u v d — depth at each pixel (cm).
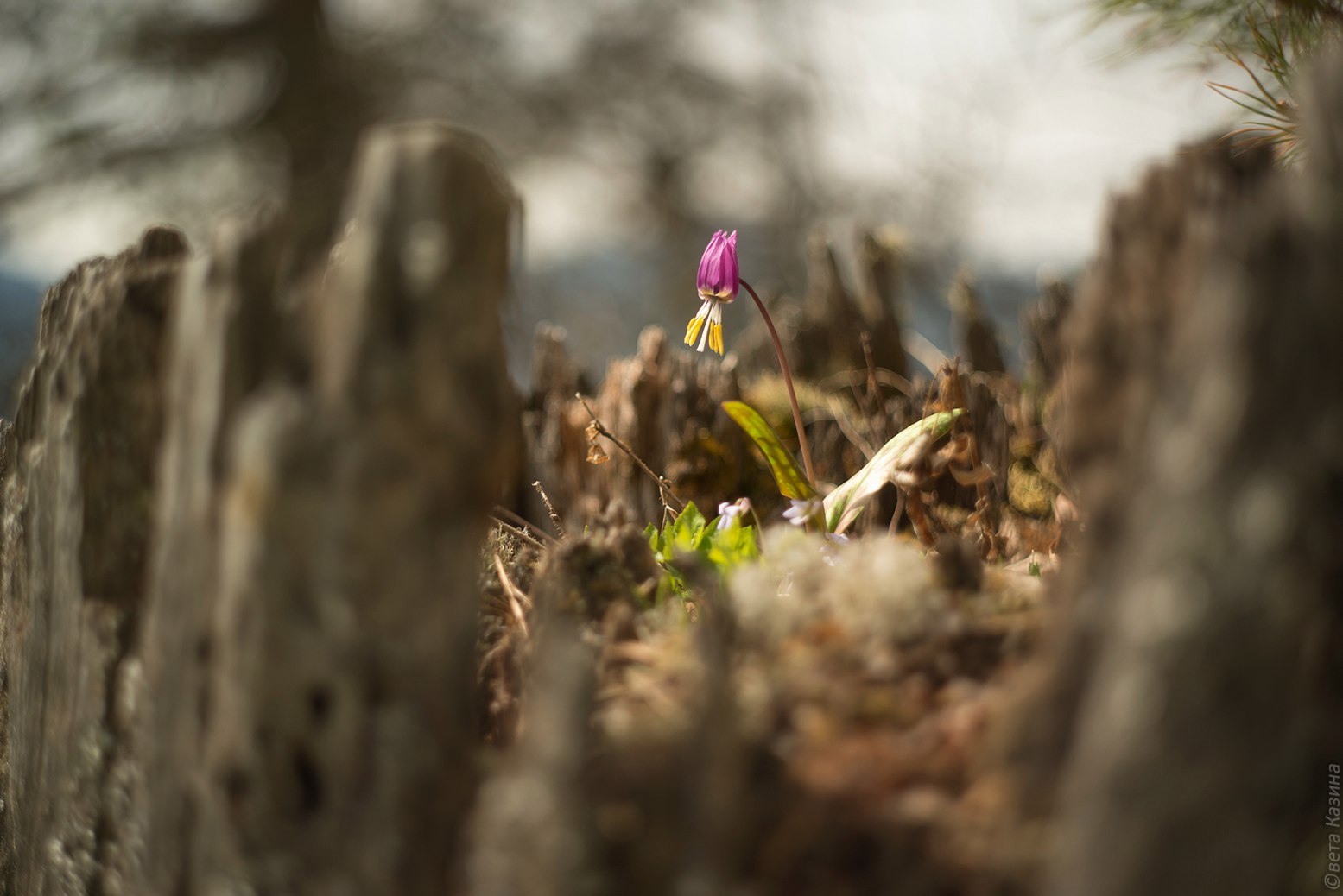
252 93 730
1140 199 50
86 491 62
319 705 49
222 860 51
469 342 48
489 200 49
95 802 62
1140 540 44
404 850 49
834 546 85
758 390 180
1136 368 48
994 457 147
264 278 51
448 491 49
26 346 512
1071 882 44
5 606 84
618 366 169
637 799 47
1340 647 44
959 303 230
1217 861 42
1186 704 41
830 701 53
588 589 69
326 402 47
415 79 761
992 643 57
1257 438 41
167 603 53
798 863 47
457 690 52
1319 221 42
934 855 47
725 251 111
